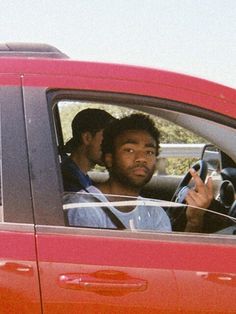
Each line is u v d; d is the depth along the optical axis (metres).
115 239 2.17
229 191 2.74
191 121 2.39
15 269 2.07
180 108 2.29
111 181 2.55
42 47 2.38
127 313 2.10
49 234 2.13
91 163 2.60
